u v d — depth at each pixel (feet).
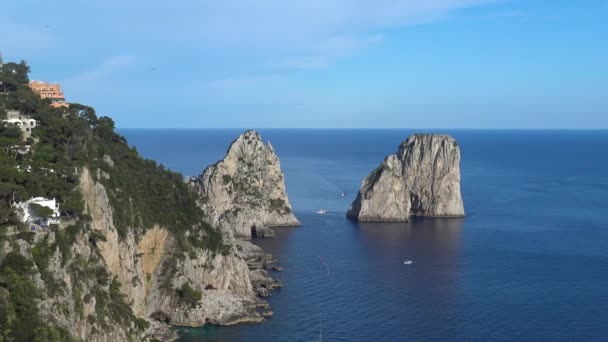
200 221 525.34
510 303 500.74
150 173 533.55
